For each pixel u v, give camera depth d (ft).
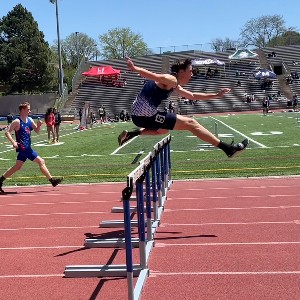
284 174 40.98
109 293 15.76
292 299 14.78
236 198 31.50
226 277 16.85
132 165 52.90
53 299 15.62
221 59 215.92
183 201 31.14
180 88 20.62
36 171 51.06
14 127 37.22
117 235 23.29
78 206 31.50
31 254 20.81
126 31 299.38
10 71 249.96
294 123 109.91
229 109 191.62
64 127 138.82
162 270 17.78
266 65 216.95
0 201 34.50
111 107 191.93
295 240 21.16
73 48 315.17
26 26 252.62
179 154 60.29
